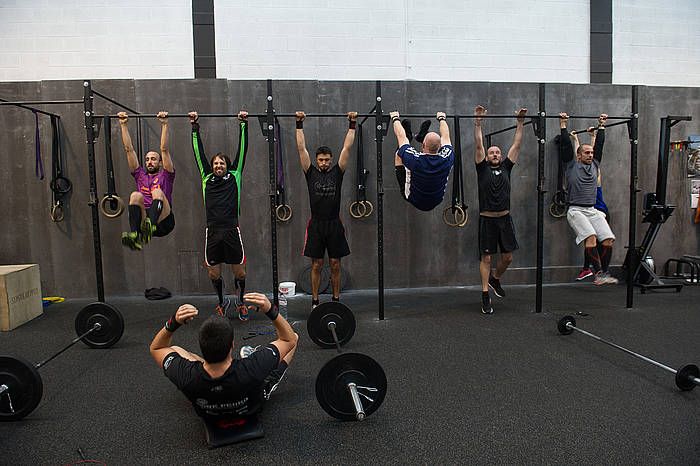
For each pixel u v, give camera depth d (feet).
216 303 14.05
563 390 7.87
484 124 15.62
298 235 15.10
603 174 16.33
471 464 5.75
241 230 14.94
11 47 15.72
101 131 14.49
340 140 15.08
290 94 14.87
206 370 5.75
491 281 13.70
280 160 14.42
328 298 14.53
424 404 7.38
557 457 5.88
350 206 15.14
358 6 16.39
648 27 17.47
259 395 6.32
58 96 14.35
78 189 14.57
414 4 16.56
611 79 17.39
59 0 15.71
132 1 15.87
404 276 15.65
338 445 6.22
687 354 9.54
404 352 9.73
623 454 5.93
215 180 11.70
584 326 11.45
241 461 5.89
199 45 16.03
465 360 9.26
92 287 14.76
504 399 7.54
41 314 13.00
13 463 5.91
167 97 14.55
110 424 6.90
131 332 11.36
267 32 16.16
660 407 7.23
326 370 6.64
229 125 14.75
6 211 14.46
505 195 12.67
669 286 14.94
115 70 15.96
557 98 15.92
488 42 16.88
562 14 17.08
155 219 10.74
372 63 16.51
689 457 5.85
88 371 8.93
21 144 14.39
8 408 6.96
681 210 16.85
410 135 12.30
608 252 14.40
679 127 16.71
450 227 15.71
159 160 12.04
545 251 16.25
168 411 7.30
